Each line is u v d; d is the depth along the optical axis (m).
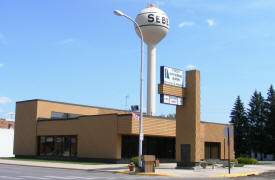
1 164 35.78
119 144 36.94
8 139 59.72
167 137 43.19
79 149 40.38
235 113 75.25
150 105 49.34
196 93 30.44
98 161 38.03
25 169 27.62
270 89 73.94
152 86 49.81
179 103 30.44
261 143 71.19
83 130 40.31
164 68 29.30
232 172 25.91
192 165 29.47
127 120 36.00
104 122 38.16
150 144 41.69
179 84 30.62
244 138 73.69
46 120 45.00
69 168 29.42
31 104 47.16
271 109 71.88
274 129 71.00
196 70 30.69
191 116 30.27
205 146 46.22
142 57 26.94
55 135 43.81
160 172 24.95
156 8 50.22
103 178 20.17
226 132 24.80
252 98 75.06
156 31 48.88
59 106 48.47
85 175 22.45
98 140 38.44
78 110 50.47
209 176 22.95
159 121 39.06
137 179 19.73
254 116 73.75
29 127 46.94
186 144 30.16
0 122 72.19
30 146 46.34
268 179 20.89
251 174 25.55
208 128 46.28
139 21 49.25
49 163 36.06
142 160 25.16
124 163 37.16
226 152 49.28
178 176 22.88
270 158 75.50
